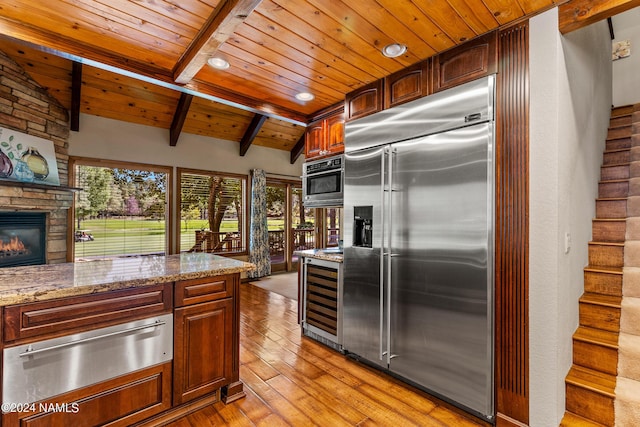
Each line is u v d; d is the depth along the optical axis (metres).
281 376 2.46
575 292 2.07
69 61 3.51
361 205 2.68
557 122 1.67
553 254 1.67
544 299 1.70
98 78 3.92
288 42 2.06
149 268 2.04
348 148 2.83
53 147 3.78
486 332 1.89
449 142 2.09
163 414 1.87
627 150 3.01
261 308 4.25
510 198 1.83
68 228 4.11
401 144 2.37
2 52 3.18
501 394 1.85
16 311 1.40
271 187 6.68
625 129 3.32
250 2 1.57
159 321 1.81
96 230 4.41
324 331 3.03
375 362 2.51
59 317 1.51
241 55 2.22
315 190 3.32
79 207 4.27
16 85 3.34
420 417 1.97
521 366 1.78
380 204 2.51
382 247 2.45
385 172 2.46
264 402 2.11
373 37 1.99
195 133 5.34
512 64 1.83
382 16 1.77
